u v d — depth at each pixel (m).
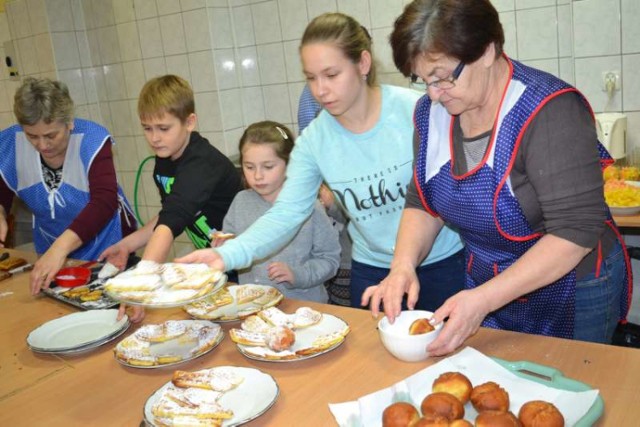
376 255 1.69
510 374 0.97
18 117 1.82
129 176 4.03
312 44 1.36
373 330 1.23
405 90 1.55
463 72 0.99
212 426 0.90
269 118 3.52
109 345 1.31
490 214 1.16
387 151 1.51
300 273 1.69
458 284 1.68
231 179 1.98
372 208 1.58
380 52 2.98
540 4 2.56
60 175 2.08
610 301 1.25
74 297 1.57
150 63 3.56
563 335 1.25
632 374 0.95
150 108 1.77
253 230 1.48
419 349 1.06
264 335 1.20
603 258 1.22
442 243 1.62
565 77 2.60
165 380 1.12
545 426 0.79
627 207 2.04
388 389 0.94
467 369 0.99
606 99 2.42
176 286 1.16
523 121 1.06
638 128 2.40
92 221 1.81
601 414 0.85
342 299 2.53
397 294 1.14
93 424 1.00
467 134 1.17
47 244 2.28
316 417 0.94
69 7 3.77
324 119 1.56
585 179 1.01
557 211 1.02
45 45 3.75
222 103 3.34
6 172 2.13
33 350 1.29
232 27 3.37
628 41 2.31
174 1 3.30
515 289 1.02
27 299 1.65
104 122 3.99
